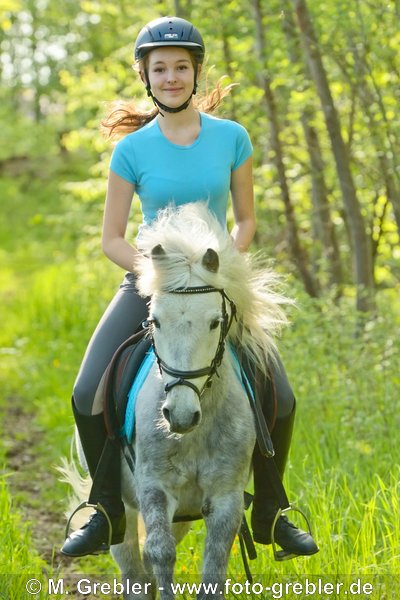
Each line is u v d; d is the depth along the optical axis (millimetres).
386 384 10180
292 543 6641
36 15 40688
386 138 12844
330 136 12641
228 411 5965
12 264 34625
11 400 16188
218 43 14289
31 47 51219
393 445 9289
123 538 6719
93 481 6508
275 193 15914
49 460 12477
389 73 12852
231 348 6309
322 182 15219
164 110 6379
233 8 14109
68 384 15516
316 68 12406
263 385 6527
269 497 6652
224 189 6465
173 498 6004
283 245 16766
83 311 20562
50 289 23641
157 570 5641
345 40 12438
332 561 7102
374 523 7758
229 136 6504
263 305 6266
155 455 5906
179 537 7070
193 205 6043
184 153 6391
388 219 15055
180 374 5457
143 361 6367
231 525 5891
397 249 15352
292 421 6691
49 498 10992
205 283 5543
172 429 5453
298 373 10742
